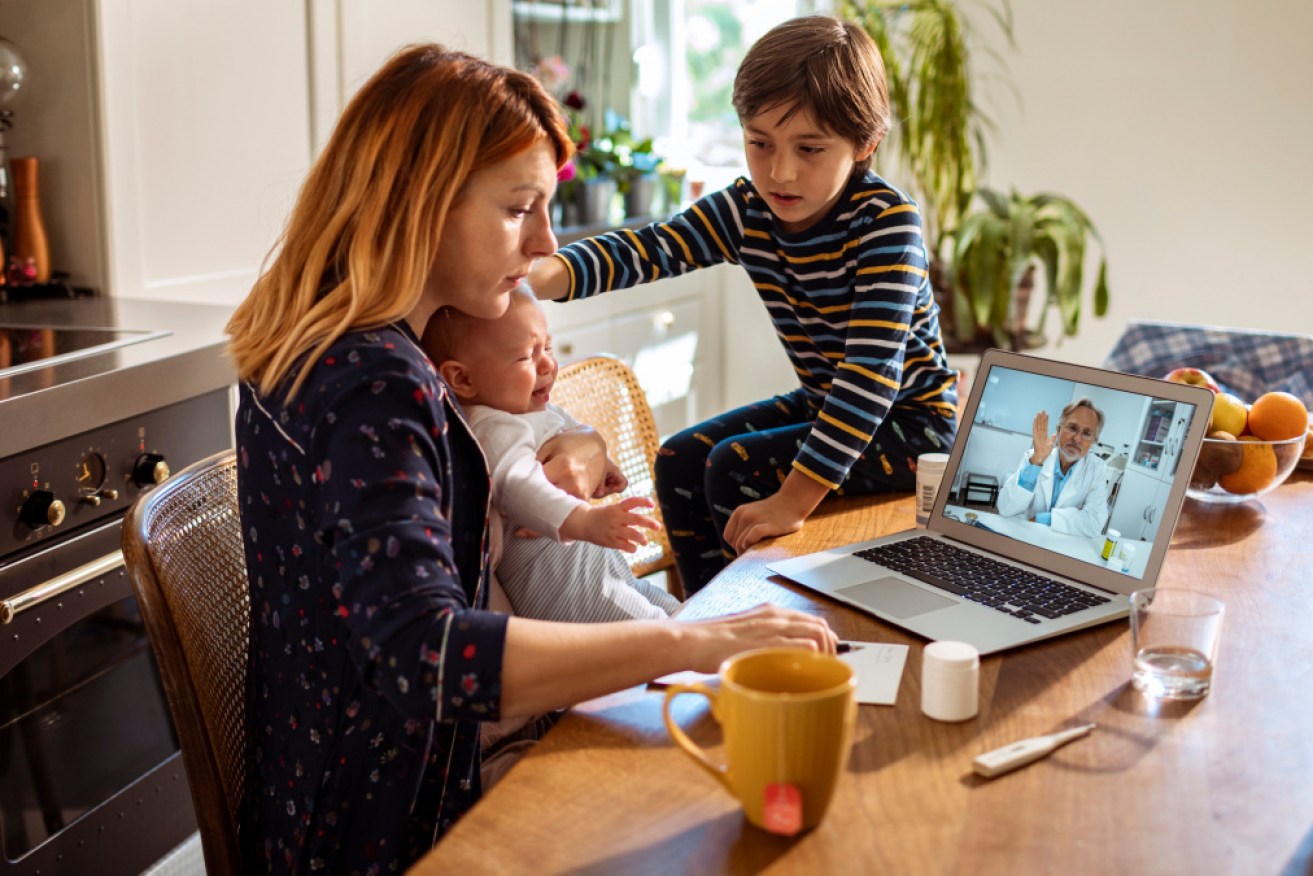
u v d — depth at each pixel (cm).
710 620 100
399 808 107
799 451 162
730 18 425
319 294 106
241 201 260
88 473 175
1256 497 161
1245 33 352
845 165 159
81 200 232
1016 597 124
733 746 81
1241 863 78
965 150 342
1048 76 376
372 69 286
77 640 178
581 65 409
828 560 136
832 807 85
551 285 169
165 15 237
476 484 109
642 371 366
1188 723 98
